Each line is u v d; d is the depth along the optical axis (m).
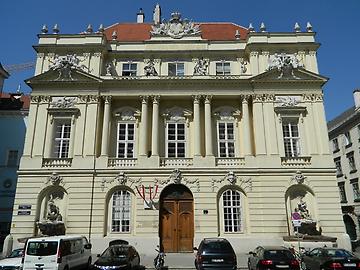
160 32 35.56
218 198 30.22
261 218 29.30
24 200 29.81
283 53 34.00
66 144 31.98
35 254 18.94
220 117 33.47
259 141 31.17
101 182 30.27
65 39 34.28
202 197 29.89
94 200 29.83
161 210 30.28
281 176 30.25
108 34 39.22
